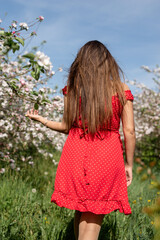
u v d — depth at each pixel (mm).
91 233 1526
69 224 2344
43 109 3590
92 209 1513
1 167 3746
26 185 3293
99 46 1702
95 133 1580
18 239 2049
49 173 4441
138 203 2828
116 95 1613
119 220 2422
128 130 1627
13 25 2562
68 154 1641
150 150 6824
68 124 1703
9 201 2641
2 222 2223
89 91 1599
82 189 1554
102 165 1546
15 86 2434
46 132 4398
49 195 3098
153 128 6438
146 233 2125
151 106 6703
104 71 1630
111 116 1580
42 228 2141
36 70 1765
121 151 1637
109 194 1557
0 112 3678
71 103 1677
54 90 3793
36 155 5043
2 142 3984
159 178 4258
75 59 1744
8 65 3205
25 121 3744
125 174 1633
